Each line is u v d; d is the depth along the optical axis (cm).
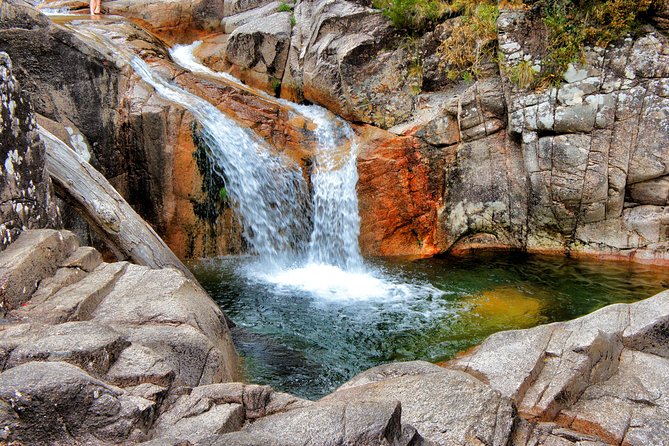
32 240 432
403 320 657
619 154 787
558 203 832
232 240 892
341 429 271
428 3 962
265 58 1105
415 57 970
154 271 475
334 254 923
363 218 906
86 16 1182
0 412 232
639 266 795
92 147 821
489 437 316
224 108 968
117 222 599
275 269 853
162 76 975
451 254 899
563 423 386
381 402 295
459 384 358
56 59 794
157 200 851
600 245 834
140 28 1158
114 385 293
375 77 979
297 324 650
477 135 873
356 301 719
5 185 434
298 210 930
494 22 876
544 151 820
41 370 255
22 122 470
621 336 475
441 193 902
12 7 773
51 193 518
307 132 984
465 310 681
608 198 804
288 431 273
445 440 311
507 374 413
